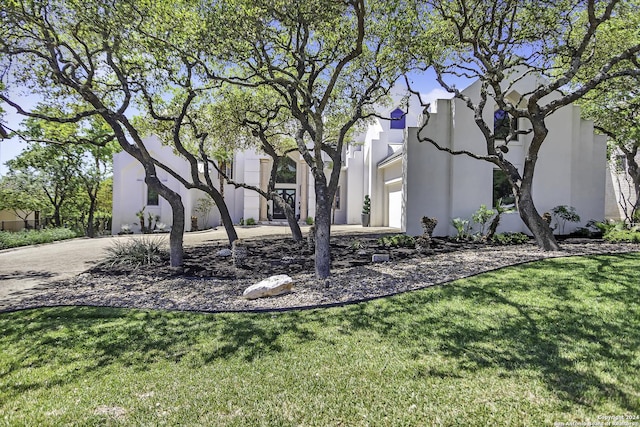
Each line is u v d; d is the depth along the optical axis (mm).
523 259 9188
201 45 7633
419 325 5270
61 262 11711
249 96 13773
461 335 4848
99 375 4102
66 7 7738
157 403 3461
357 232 18609
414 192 15039
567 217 14172
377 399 3410
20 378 4070
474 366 3973
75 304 6895
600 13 10367
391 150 23906
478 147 14961
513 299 6156
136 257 10766
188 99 11336
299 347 4676
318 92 13578
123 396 3615
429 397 3406
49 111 11211
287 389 3646
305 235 17672
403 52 9711
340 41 9891
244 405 3385
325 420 3119
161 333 5312
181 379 3938
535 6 9078
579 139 15719
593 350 4227
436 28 10641
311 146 27000
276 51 10719
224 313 6148
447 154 15117
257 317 5883
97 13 7277
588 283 6734
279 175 28609
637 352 4129
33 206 27203
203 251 13016
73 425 3150
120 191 24141
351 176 26625
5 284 8617
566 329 4859
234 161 28609
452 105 14969
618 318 5117
